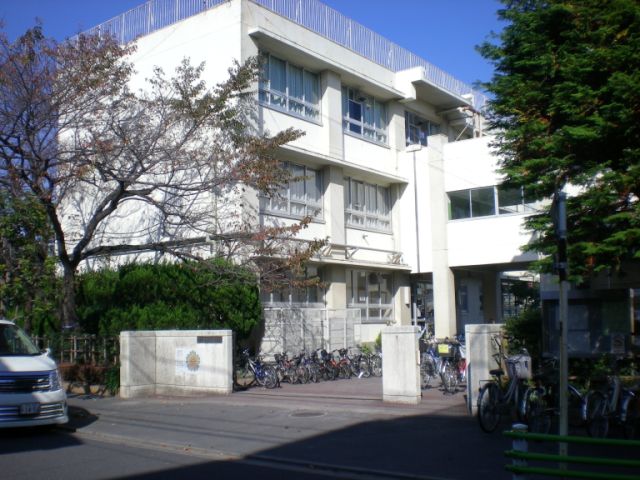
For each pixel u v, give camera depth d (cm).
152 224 2175
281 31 2306
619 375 1241
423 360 1742
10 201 1712
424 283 3042
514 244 2528
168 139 1923
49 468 948
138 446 1123
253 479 872
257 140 1884
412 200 2833
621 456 960
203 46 2230
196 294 1920
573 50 1264
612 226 1193
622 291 1561
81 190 2173
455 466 906
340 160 2498
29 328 1889
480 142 2636
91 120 1869
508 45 1380
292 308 2242
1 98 1722
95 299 2067
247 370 1912
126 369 1658
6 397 1134
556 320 1616
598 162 1230
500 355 1291
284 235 2081
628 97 1118
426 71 3056
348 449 1026
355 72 2603
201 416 1362
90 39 1908
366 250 2680
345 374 2025
